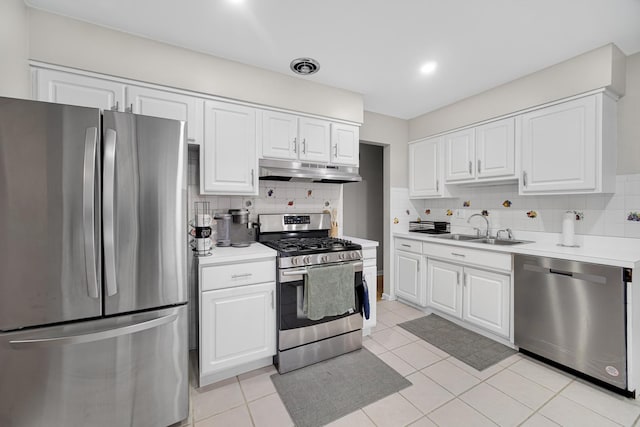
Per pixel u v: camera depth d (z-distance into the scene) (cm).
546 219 245
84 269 122
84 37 164
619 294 162
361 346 225
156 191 138
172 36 179
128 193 131
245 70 212
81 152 121
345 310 210
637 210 195
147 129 135
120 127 129
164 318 138
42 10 155
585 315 175
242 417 151
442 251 271
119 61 172
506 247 218
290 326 196
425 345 229
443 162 305
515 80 238
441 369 194
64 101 161
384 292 346
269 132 225
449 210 330
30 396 116
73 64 161
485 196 293
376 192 452
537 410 154
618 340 162
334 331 212
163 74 184
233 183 210
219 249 205
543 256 196
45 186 116
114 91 173
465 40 184
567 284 184
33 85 155
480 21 165
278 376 189
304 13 158
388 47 192
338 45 190
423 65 216
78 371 122
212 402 163
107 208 125
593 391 169
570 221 220
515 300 213
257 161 219
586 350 175
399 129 340
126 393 131
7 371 113
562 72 209
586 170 196
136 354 133
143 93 180
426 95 273
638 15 158
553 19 162
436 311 292
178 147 143
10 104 110
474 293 245
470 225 307
